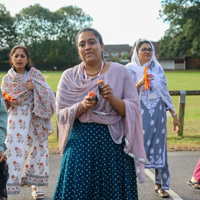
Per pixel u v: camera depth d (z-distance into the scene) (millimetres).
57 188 2803
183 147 6910
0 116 2799
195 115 11609
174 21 60438
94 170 2760
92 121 2799
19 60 4480
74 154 2758
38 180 4367
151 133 4301
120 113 2812
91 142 2773
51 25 86438
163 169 4340
